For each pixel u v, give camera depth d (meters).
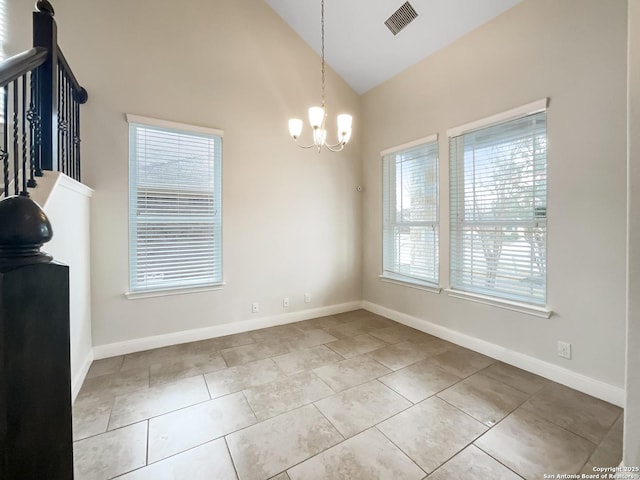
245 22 3.29
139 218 2.82
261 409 1.92
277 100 3.50
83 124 2.55
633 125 1.26
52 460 0.61
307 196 3.77
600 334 2.04
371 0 2.90
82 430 1.71
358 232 4.21
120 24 2.69
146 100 2.79
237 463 1.48
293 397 2.05
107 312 2.68
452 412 1.88
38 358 0.59
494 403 1.98
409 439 1.65
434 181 3.21
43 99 1.79
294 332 3.32
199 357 2.68
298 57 3.63
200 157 3.08
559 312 2.23
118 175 2.70
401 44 3.21
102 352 2.65
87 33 2.57
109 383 2.23
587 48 2.05
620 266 1.95
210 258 3.16
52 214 1.68
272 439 1.65
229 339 3.11
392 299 3.77
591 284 2.07
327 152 3.92
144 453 1.54
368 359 2.64
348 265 4.13
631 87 1.27
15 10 2.35
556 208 2.24
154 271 2.89
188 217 3.03
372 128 4.00
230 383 2.24
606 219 2.00
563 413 1.87
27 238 0.58
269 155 3.47
